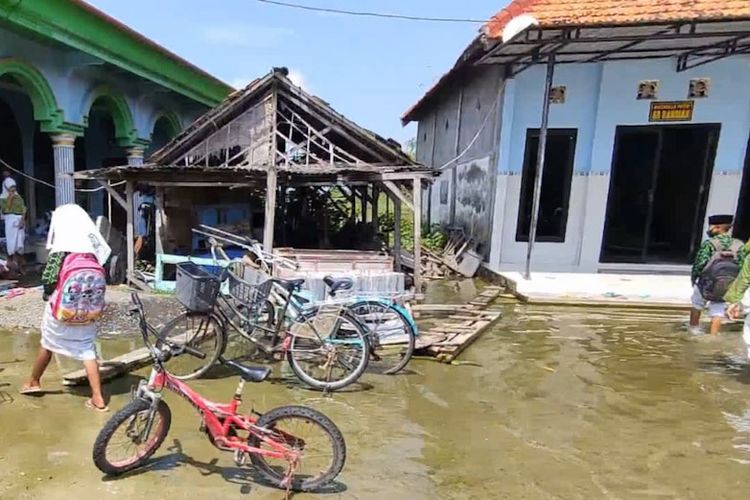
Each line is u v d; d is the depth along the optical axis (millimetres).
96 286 4402
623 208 11016
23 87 10422
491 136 11547
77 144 14500
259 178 8680
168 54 12219
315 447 3637
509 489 3555
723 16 7363
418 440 4215
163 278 9398
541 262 11312
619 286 9500
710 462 3951
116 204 14055
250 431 3469
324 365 5316
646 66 10398
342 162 9023
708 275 7020
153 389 3652
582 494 3516
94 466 3662
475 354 6320
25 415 4375
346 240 12820
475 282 11008
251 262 7559
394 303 6012
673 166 10773
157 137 15898
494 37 8578
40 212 13062
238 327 5574
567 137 10898
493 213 11234
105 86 11289
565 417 4684
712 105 10359
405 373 5676
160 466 3711
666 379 5605
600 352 6453
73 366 5441
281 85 8891
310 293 6055
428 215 19078
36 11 8336
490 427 4465
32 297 7941
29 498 3295
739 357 6320
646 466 3881
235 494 3412
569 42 8453
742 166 10477
